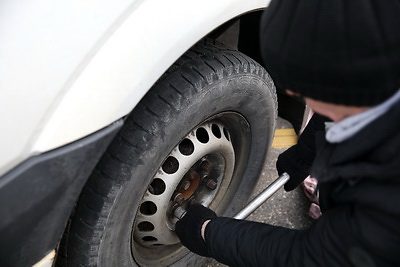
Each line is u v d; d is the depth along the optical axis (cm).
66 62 88
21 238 94
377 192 68
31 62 87
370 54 59
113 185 113
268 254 96
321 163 76
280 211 201
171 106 116
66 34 88
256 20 161
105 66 91
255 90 141
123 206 119
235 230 106
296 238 93
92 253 122
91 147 95
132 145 113
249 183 174
